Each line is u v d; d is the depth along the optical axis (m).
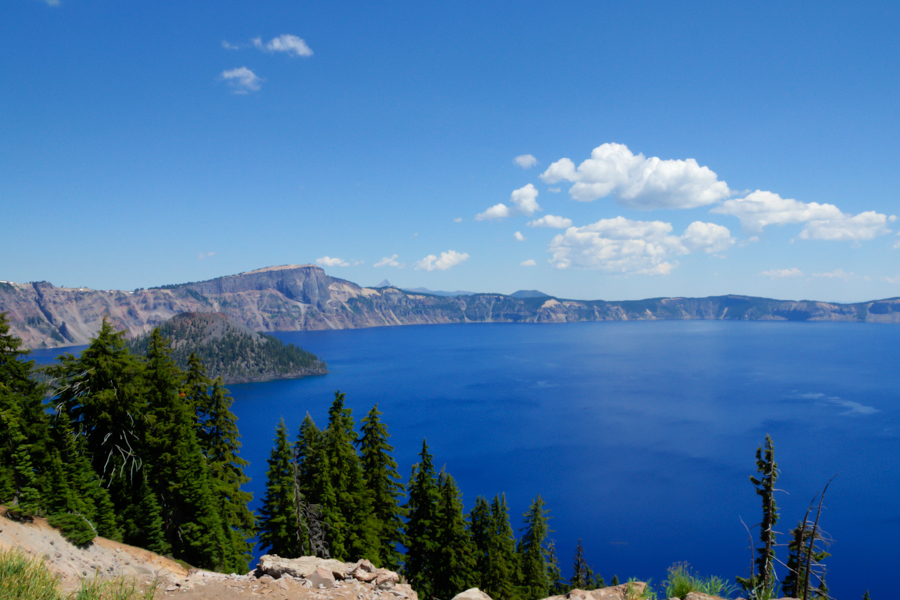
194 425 40.38
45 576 11.53
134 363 36.16
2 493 28.56
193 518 36.22
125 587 12.45
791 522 97.50
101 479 33.19
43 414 32.56
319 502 37.16
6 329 33.38
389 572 14.59
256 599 12.54
